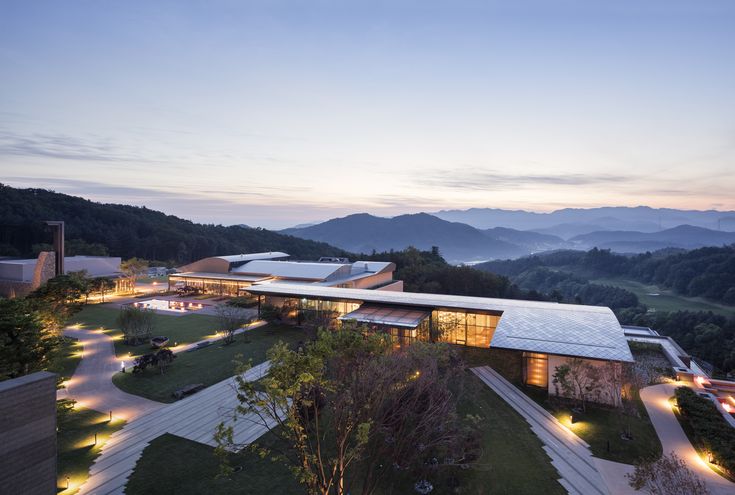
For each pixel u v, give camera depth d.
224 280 76.44
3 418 14.01
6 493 14.09
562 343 33.53
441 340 45.53
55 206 153.88
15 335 25.75
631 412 29.14
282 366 14.27
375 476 21.06
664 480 19.19
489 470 22.50
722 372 66.88
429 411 19.16
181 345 45.72
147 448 24.81
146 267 87.31
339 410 16.36
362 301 49.28
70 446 24.97
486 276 106.88
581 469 23.08
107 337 49.28
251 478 21.69
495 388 34.31
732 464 22.80
